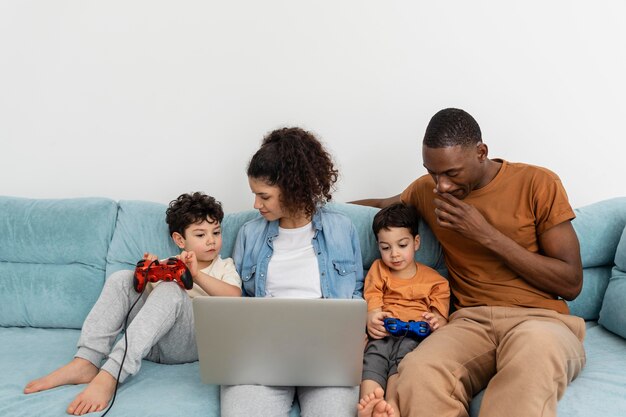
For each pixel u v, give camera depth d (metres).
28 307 1.81
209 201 1.71
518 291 1.56
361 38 2.02
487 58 2.04
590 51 2.04
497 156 2.08
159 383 1.44
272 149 1.58
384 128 2.05
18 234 1.84
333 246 1.66
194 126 2.05
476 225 1.49
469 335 1.47
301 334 1.25
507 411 1.20
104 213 1.85
